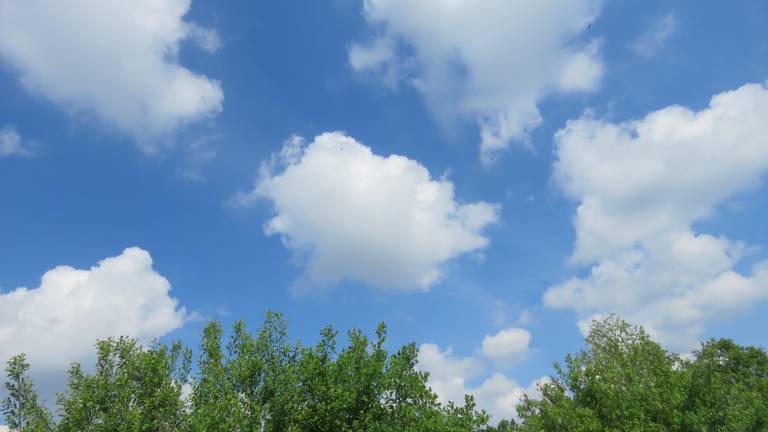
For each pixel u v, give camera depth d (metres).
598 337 42.34
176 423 23.36
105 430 21.62
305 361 27.30
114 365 24.42
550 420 30.33
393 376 27.25
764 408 30.48
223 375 25.56
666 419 28.16
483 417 26.03
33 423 22.23
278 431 25.06
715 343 49.84
